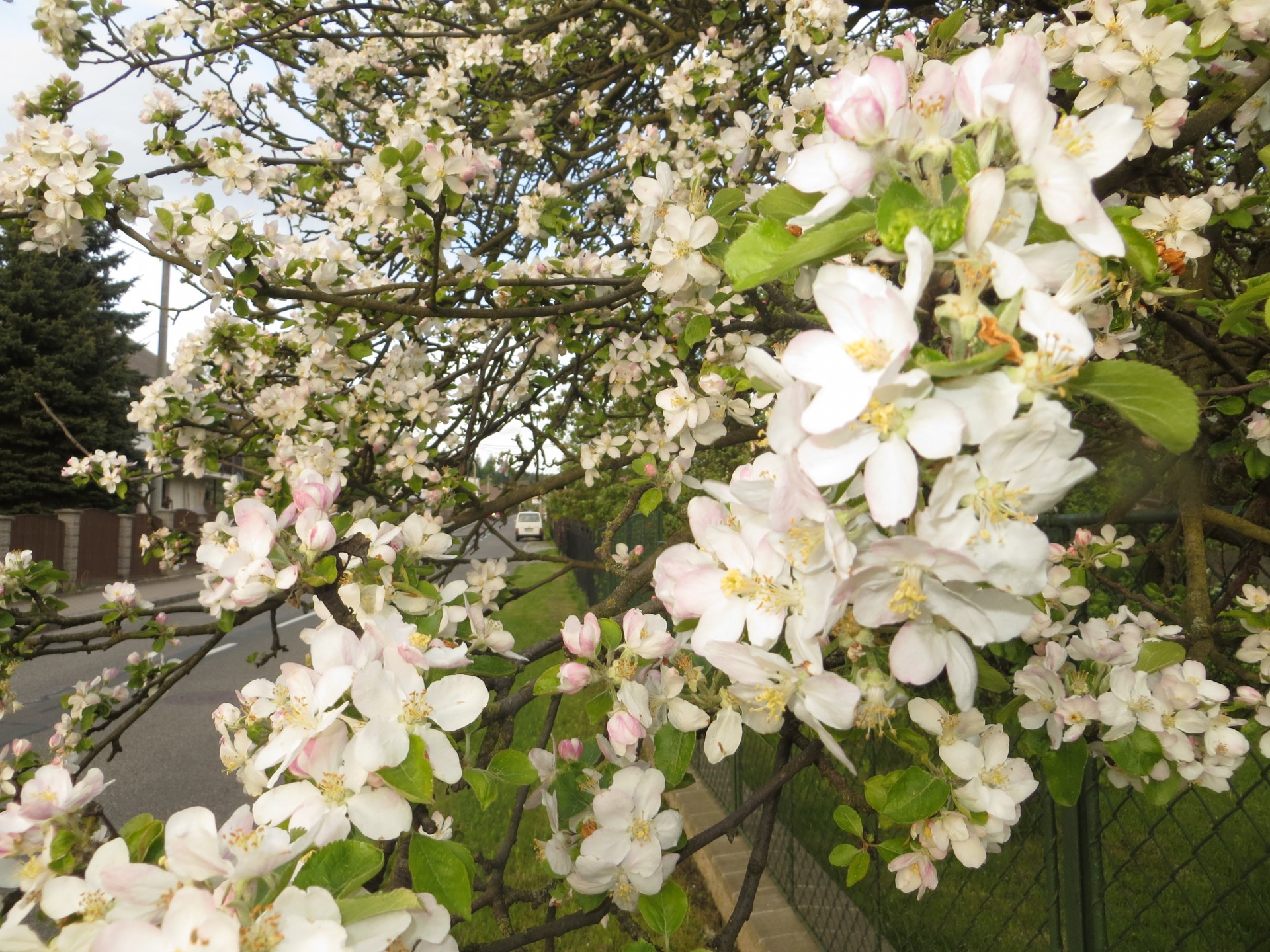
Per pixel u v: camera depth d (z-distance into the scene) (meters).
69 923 0.94
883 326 0.74
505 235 3.80
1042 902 2.79
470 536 3.58
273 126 5.20
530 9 4.85
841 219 0.87
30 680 7.72
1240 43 1.56
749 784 4.30
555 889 1.54
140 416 3.50
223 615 2.15
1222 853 2.99
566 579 15.72
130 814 4.61
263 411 3.41
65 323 17.94
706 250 1.92
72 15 3.59
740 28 4.21
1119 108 0.87
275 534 1.36
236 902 0.80
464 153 2.41
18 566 3.09
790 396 0.79
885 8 3.35
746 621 0.95
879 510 0.72
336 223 4.02
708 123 3.75
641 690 1.33
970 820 1.28
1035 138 0.76
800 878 3.32
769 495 0.86
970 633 0.79
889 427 0.73
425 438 3.56
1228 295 2.92
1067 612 1.73
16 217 2.48
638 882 1.25
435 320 3.40
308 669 1.09
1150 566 2.98
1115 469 3.65
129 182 2.51
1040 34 1.70
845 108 0.82
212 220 2.37
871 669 1.02
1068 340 0.69
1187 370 2.67
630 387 3.24
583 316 3.18
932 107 0.83
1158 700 1.39
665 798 4.59
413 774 1.00
